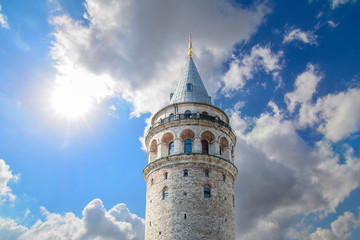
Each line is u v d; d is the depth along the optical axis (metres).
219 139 59.31
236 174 60.59
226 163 57.53
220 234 51.81
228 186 57.19
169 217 52.16
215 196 54.25
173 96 67.38
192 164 55.78
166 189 54.97
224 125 60.72
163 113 63.41
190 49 74.25
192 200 52.84
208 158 56.16
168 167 56.31
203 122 59.22
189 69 70.19
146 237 54.19
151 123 65.50
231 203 56.53
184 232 50.50
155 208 54.44
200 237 50.34
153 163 57.72
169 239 50.53
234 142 63.81
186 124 59.03
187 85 66.56
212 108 63.12
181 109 61.88
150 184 57.69
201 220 51.56
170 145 59.72
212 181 55.19
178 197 53.25
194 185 54.00
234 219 56.53
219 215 53.16
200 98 64.69
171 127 59.53
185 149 58.34
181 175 55.00
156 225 52.91
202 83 68.81
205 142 59.72
